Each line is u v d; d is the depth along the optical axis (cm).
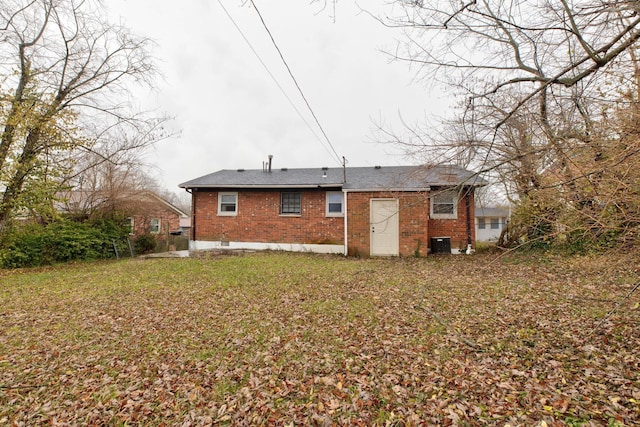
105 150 1444
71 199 1439
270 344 432
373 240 1214
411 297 611
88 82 1299
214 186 1423
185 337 467
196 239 1475
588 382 299
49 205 1243
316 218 1376
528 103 404
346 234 1230
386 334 445
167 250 1791
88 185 1459
